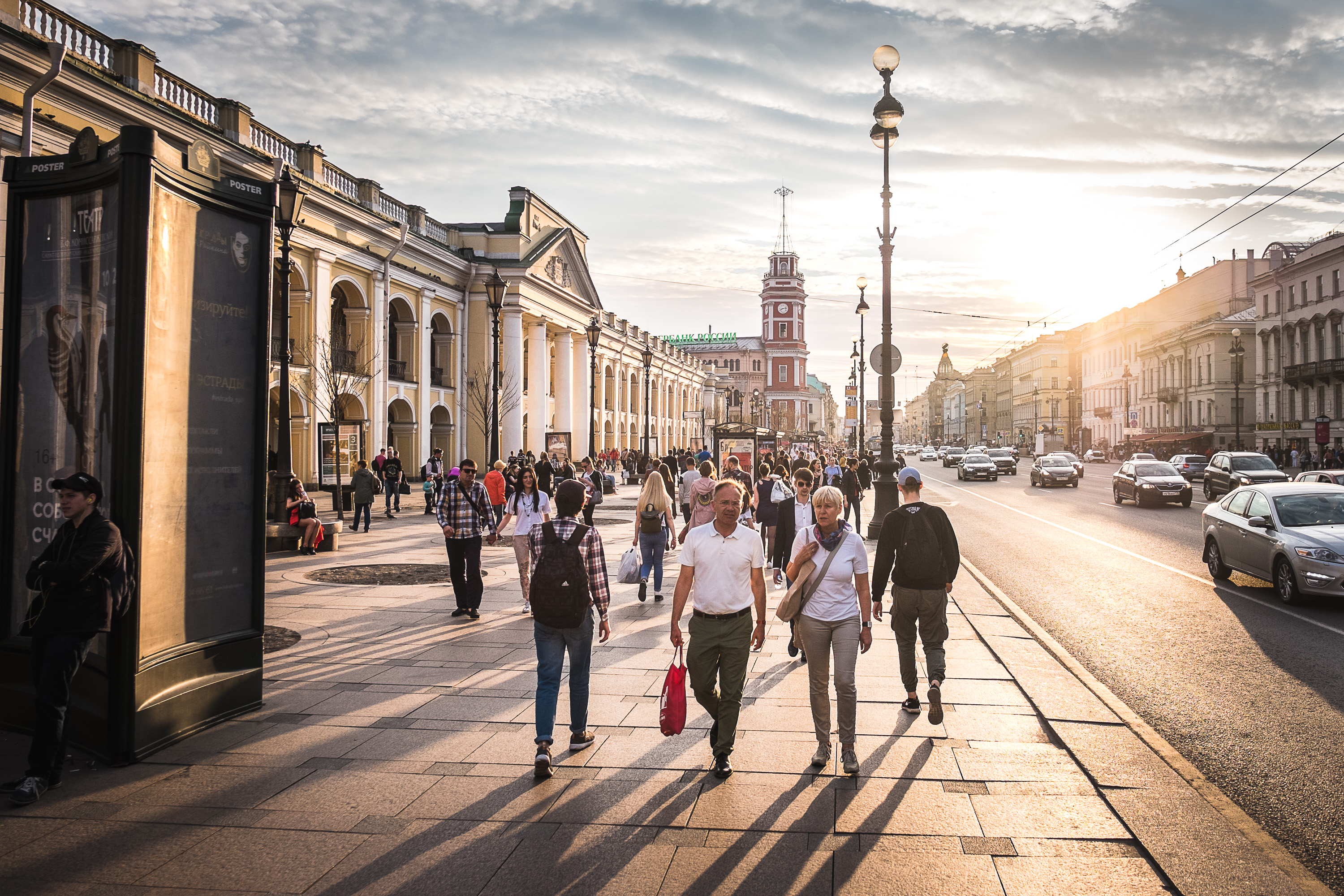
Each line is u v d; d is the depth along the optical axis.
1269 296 61.94
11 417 6.12
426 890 4.00
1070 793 5.11
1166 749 5.76
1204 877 4.06
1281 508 12.19
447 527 10.39
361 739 6.03
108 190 5.75
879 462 18.30
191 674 6.16
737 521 5.64
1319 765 5.71
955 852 4.38
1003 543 19.44
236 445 6.55
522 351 44.59
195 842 4.47
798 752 5.82
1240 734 6.34
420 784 5.24
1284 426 59.41
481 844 4.45
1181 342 74.56
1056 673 7.72
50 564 5.05
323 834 4.57
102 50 21.58
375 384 34.78
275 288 29.97
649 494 11.68
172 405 5.97
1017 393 137.62
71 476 5.23
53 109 19.84
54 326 5.99
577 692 5.83
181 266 6.01
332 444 27.05
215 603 6.42
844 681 5.50
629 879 4.10
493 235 44.53
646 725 6.38
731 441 26.41
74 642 5.15
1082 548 18.31
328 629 9.77
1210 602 11.78
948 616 10.50
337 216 31.61
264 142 28.02
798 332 149.25
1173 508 28.72
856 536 5.71
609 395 66.44
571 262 52.34
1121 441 91.19
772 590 12.39
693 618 5.61
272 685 7.43
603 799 5.03
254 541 6.72
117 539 5.23
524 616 10.55
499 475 19.98
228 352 6.45
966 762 5.62
